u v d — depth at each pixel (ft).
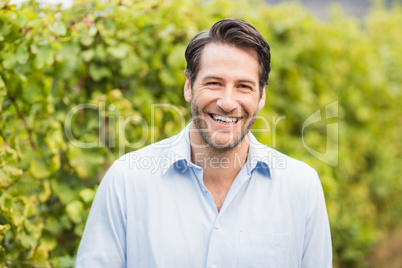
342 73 19.15
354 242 18.65
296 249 7.52
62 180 10.23
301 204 7.54
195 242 7.14
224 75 6.89
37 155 9.39
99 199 7.44
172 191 7.32
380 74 21.34
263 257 7.22
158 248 7.11
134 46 10.85
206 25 11.97
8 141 9.00
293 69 15.78
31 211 9.00
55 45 9.46
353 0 56.29
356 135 19.75
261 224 7.30
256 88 7.11
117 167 7.48
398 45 24.02
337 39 19.24
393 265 20.24
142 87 11.27
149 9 11.23
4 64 8.90
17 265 9.03
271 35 15.38
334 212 15.71
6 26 8.94
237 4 13.55
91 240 7.34
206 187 7.51
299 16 16.49
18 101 9.20
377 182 21.36
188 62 7.25
